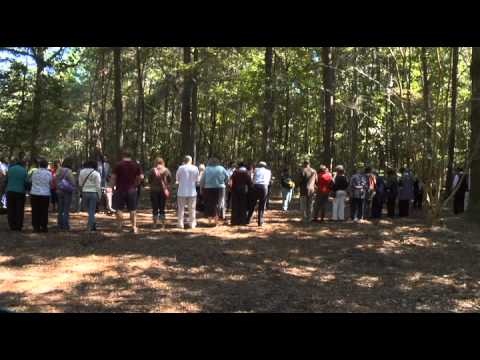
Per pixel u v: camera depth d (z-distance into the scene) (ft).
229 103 118.21
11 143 67.10
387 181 55.11
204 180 44.50
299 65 58.39
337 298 23.00
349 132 106.73
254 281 25.64
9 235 36.27
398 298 23.26
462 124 60.95
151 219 48.26
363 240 37.70
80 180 38.70
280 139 110.52
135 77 122.83
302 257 31.63
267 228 43.09
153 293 22.76
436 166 44.78
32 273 25.85
